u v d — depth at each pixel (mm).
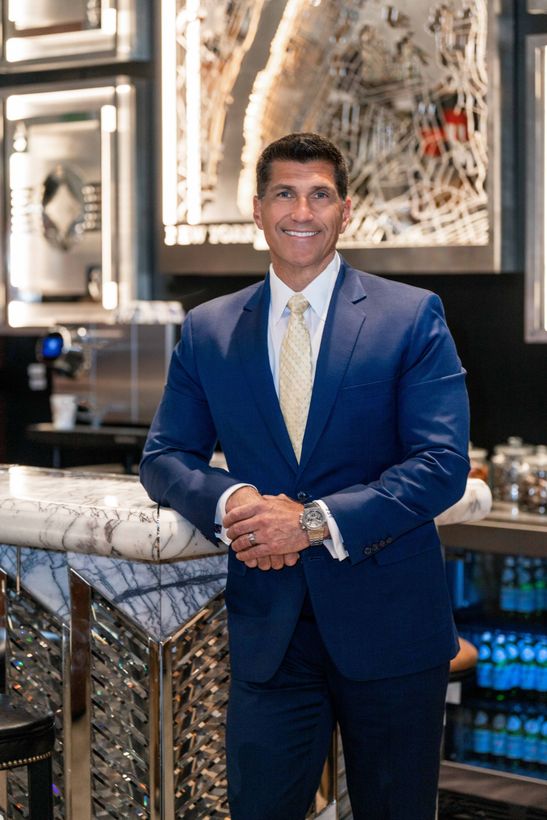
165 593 2129
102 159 4582
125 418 4379
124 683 2186
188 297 4637
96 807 2238
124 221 4582
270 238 1962
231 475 2010
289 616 1925
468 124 3801
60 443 4441
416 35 3852
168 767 2146
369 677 1899
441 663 1956
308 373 1967
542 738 3441
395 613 1913
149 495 2127
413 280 4242
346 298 1984
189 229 4355
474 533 3537
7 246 4805
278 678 1966
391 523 1856
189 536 2027
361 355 1929
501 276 4074
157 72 4406
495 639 3756
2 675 2354
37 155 4723
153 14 4555
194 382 2100
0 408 5191
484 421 4148
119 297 4605
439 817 3340
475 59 3770
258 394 1969
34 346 5090
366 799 1991
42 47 4660
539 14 3848
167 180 4367
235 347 2014
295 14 4062
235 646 1988
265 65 4137
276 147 1948
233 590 2006
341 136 4020
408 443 1929
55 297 4742
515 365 4082
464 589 3945
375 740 1950
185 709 2180
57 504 2148
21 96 4734
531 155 3787
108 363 4383
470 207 3828
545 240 3797
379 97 3938
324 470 1931
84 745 2238
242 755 1967
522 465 3689
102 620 2203
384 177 3957
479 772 3270
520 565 3846
